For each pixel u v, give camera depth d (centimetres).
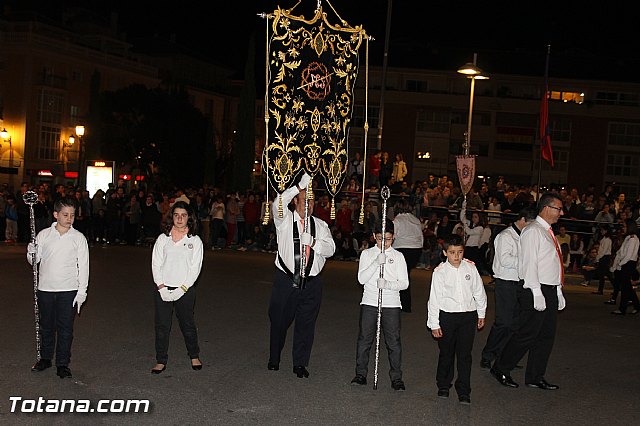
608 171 5766
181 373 818
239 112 4166
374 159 2622
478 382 862
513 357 841
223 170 6191
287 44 902
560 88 5841
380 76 5928
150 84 6212
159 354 820
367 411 711
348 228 2405
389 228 809
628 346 1139
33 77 5025
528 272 816
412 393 791
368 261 817
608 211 2347
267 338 1035
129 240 2519
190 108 5578
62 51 5222
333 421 672
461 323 760
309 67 922
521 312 836
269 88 895
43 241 791
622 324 1367
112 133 5278
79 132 4094
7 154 5006
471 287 764
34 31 5175
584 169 5775
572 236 2309
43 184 2530
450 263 771
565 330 1262
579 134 5772
